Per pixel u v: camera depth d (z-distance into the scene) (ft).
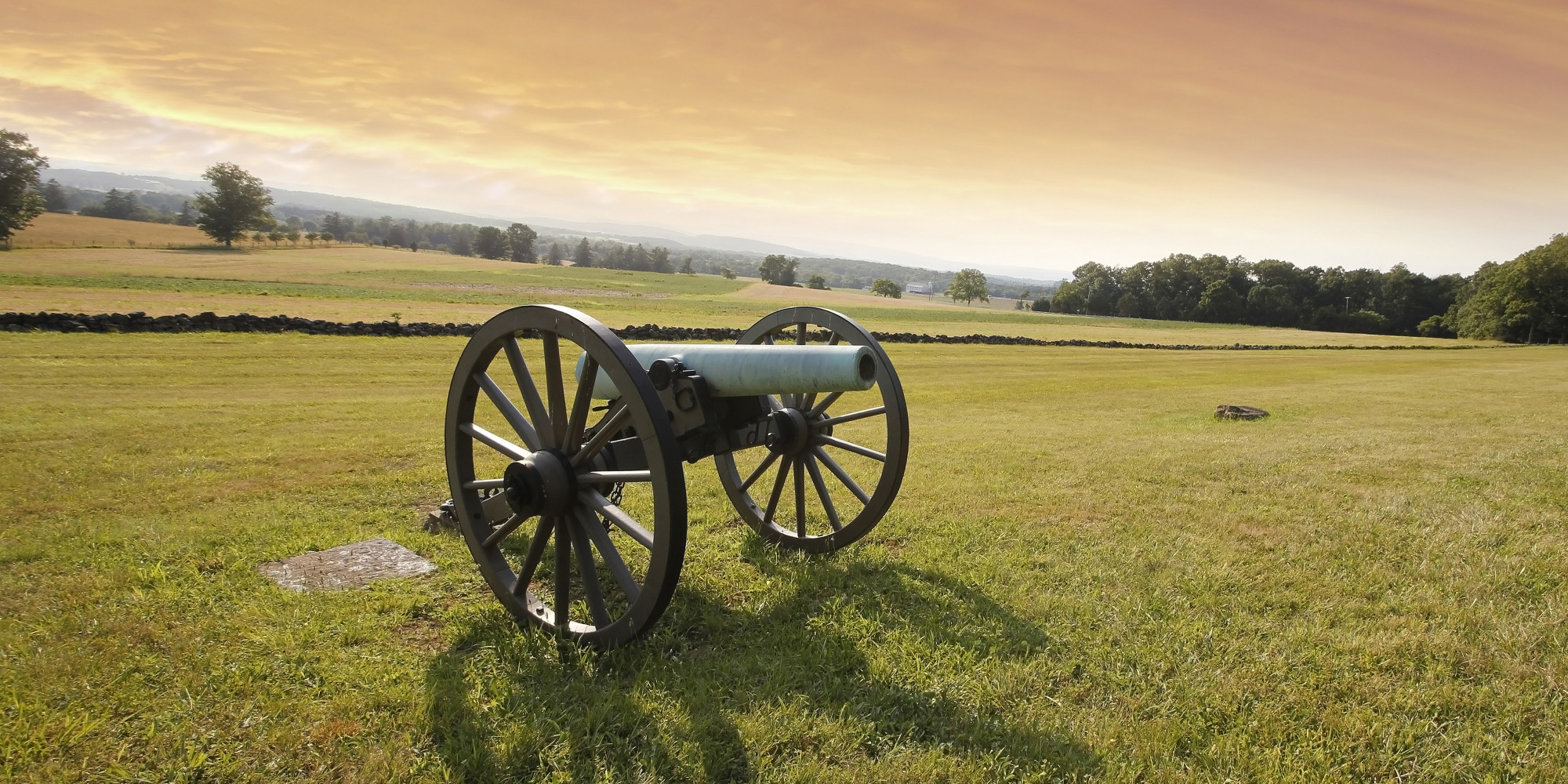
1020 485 23.20
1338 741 9.66
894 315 237.66
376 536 16.75
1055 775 9.06
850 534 15.79
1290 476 24.59
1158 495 21.99
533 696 10.34
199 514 18.15
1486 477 24.29
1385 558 16.22
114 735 9.31
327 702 10.12
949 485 23.00
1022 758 9.27
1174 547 17.07
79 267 199.11
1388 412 44.78
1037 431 35.55
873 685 10.87
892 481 14.82
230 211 349.20
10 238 260.83
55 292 105.81
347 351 58.44
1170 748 9.46
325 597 13.26
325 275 238.68
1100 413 43.98
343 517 18.22
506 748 9.18
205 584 13.79
